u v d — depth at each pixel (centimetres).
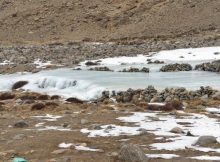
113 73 3062
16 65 3828
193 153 1184
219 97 2095
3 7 8531
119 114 1748
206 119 1623
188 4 6888
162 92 2181
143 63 3494
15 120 1695
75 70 3291
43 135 1412
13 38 7225
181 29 6109
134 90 2269
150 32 6288
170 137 1356
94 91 2445
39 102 2189
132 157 1123
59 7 8012
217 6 6606
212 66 3019
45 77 2936
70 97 2375
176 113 1742
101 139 1348
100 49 4616
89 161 1130
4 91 2838
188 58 3612
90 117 1698
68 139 1351
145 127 1496
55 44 5722
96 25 7225
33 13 8006
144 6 7331
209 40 4712
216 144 1265
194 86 2417
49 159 1156
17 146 1292
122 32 6600
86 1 8056
